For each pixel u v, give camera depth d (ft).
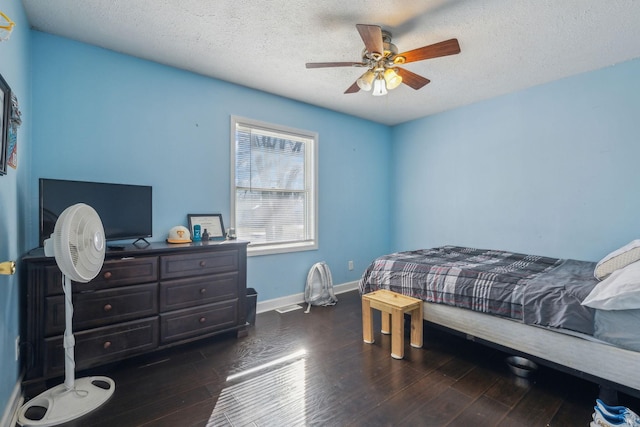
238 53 8.61
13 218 5.77
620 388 5.33
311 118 12.75
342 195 13.96
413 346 8.36
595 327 5.51
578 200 10.06
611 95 9.37
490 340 7.14
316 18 7.03
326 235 13.38
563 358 5.99
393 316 7.76
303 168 12.85
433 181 14.15
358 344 8.52
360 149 14.62
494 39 7.88
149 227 8.43
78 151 7.91
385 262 9.59
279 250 11.84
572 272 7.73
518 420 5.42
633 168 9.02
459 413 5.62
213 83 10.18
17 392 5.65
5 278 5.12
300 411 5.69
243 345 8.43
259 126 11.23
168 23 7.19
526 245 11.27
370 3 6.50
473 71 9.75
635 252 6.35
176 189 9.49
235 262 8.88
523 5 6.54
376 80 7.73
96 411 5.66
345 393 6.23
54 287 6.20
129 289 7.10
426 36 7.74
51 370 6.15
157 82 9.12
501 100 11.82
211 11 6.76
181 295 7.89
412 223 15.05
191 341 8.10
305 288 12.51
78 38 7.79
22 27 6.42
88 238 5.56
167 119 9.30
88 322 6.60
